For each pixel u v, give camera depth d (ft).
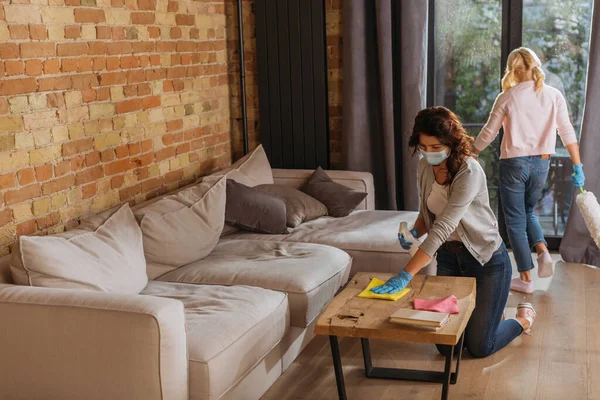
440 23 17.26
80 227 10.94
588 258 16.28
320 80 17.22
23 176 10.90
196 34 15.99
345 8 16.66
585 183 15.97
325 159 17.61
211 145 16.96
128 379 8.41
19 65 10.71
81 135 12.18
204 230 12.66
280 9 17.13
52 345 8.65
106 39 12.75
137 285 10.81
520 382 10.76
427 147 9.90
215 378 8.71
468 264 10.91
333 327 8.91
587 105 15.64
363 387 10.78
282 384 10.96
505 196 14.46
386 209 17.75
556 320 13.07
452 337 8.51
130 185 13.67
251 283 11.29
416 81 16.57
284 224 14.29
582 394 10.36
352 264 13.42
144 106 14.03
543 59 16.78
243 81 17.62
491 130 14.34
